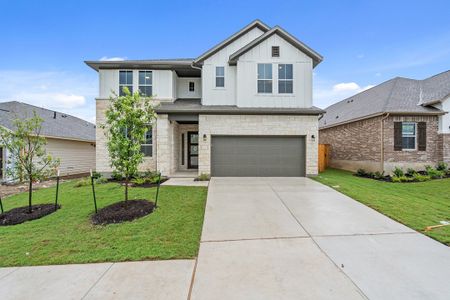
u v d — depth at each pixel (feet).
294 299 8.58
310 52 38.01
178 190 27.12
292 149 37.81
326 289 9.15
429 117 41.22
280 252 12.32
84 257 11.85
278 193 25.57
